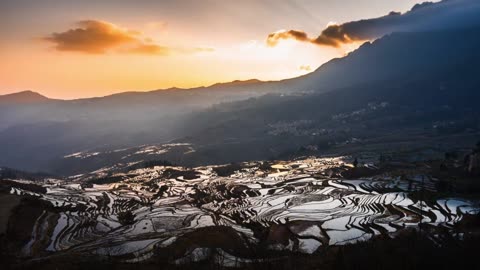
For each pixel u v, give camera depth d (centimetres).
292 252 9100
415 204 13162
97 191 18462
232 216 13075
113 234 11394
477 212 11700
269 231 11019
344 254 8081
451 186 14850
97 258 8969
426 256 7288
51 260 8844
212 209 14338
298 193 16250
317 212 12975
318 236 10412
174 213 13875
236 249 9556
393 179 17650
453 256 7238
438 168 18688
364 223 11419
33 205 13238
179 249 9588
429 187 15512
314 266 7800
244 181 19775
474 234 8838
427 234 9206
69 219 12812
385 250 7825
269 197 15788
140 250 9800
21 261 9044
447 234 9306
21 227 11062
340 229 10975
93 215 13612
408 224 10981
